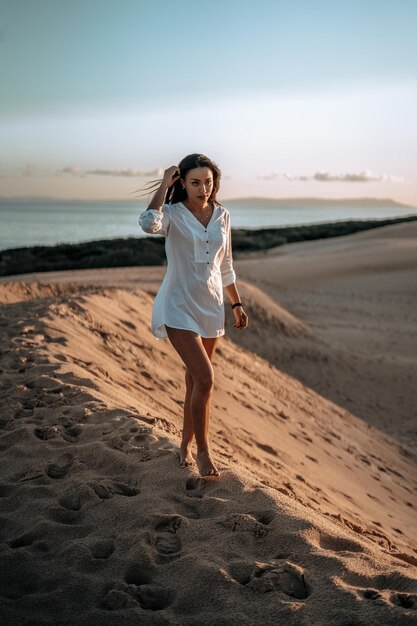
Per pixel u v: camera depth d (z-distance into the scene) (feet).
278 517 11.12
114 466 13.28
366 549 10.76
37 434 14.98
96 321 31.35
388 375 52.85
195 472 12.78
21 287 53.36
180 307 12.21
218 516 11.35
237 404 26.63
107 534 10.94
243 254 142.41
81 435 14.89
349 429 34.99
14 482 12.95
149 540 10.53
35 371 19.42
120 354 26.81
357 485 23.84
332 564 9.83
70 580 9.63
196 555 10.05
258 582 9.30
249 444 21.53
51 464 13.48
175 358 32.12
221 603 9.02
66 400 16.98
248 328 53.67
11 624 8.67
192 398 12.26
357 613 8.64
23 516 11.59
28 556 10.21
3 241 248.32
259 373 38.32
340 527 13.29
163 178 12.12
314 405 37.17
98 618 8.78
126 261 109.50
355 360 55.31
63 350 22.80
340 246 146.51
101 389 18.56
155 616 8.77
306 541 10.41
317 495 18.52
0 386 18.17
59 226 424.46
